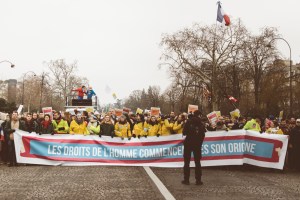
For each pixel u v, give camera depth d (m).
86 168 15.13
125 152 15.96
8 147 16.34
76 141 15.98
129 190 10.46
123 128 16.45
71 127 16.94
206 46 62.34
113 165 16.00
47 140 15.91
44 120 16.95
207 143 15.44
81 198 9.43
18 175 13.20
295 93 56.41
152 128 16.92
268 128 19.45
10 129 15.66
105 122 16.44
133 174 13.54
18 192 10.17
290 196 9.84
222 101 66.12
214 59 62.38
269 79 57.59
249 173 14.48
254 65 60.81
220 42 62.78
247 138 15.32
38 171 14.21
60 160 15.91
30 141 15.80
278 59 59.75
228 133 15.40
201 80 64.00
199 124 11.72
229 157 15.37
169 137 15.84
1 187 10.89
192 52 64.19
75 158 15.94
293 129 15.56
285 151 14.91
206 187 11.12
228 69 62.53
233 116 23.00
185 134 11.75
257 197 9.69
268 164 15.01
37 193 10.04
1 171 14.20
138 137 15.97
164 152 15.84
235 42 62.31
